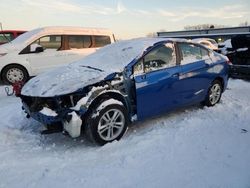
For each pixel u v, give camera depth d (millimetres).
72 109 3717
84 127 3932
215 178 3076
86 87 3824
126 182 3027
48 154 3717
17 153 3730
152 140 4082
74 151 3799
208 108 5676
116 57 4633
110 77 4012
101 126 3906
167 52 4773
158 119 5023
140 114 4363
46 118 3709
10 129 4492
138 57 4363
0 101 6676
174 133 4340
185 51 5109
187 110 5547
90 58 5098
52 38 8836
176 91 4832
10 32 13414
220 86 5914
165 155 3619
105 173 3209
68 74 4328
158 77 4492
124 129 4152
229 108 5703
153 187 2930
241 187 2910
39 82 4316
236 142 3998
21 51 8477
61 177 3133
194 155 3611
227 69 5984
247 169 3260
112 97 4094
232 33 26859
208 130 4457
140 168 3309
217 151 3719
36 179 3096
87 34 9453
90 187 2943
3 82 8820
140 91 4266
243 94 7062
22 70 8516
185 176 3125
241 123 4805
